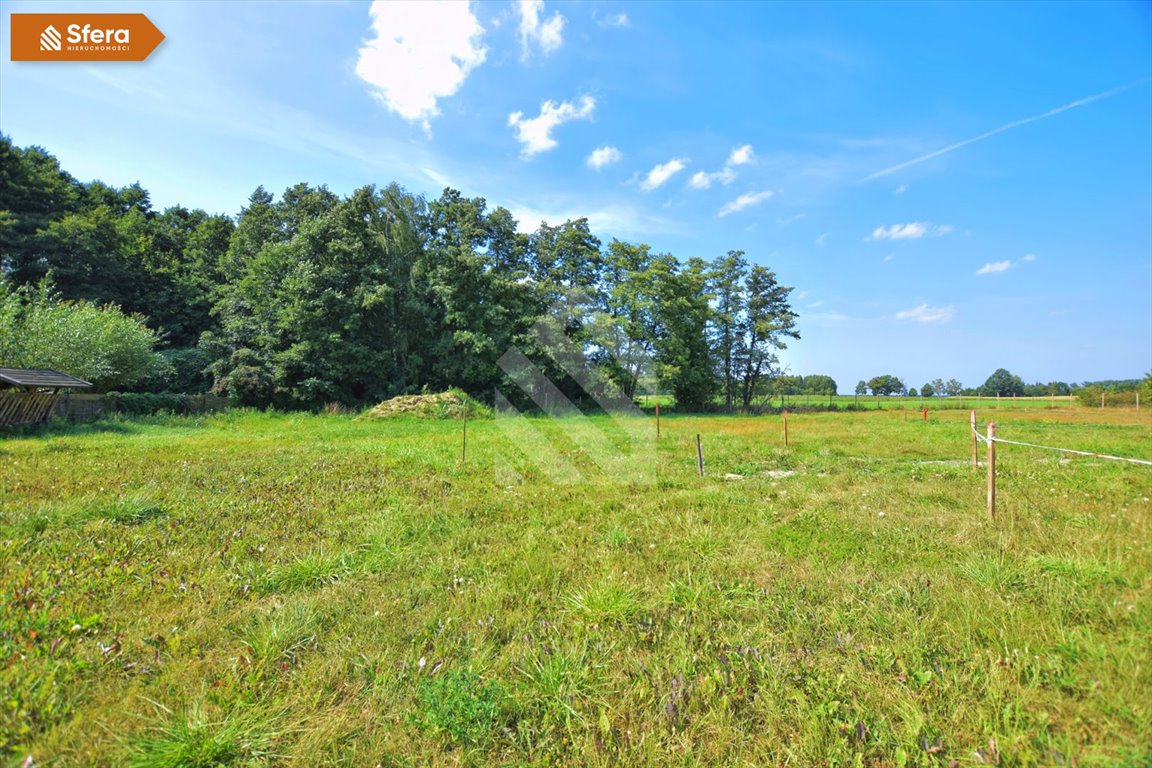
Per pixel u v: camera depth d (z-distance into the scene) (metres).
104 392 22.14
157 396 22.02
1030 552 4.23
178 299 34.66
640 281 33.03
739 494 6.87
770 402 45.22
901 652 2.79
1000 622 3.05
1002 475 8.08
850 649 2.83
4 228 27.09
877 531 5.07
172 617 3.22
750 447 12.23
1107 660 2.52
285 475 8.13
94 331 20.61
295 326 27.33
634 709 2.43
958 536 4.84
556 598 3.66
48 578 3.66
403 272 31.41
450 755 2.14
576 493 6.91
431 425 19.56
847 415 30.53
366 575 4.03
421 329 31.19
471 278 29.72
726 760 2.11
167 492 6.64
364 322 30.23
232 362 27.42
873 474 8.58
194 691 2.48
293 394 26.52
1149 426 18.80
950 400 52.84
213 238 39.00
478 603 3.50
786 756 2.11
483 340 26.53
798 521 5.51
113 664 2.67
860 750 2.09
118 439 13.22
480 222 36.47
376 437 15.02
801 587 3.69
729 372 42.34
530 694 2.50
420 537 5.05
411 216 32.66
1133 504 5.80
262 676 2.62
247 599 3.58
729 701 2.42
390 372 30.39
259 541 4.80
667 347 32.09
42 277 28.47
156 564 4.09
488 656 2.86
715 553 4.45
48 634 2.92
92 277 30.97
